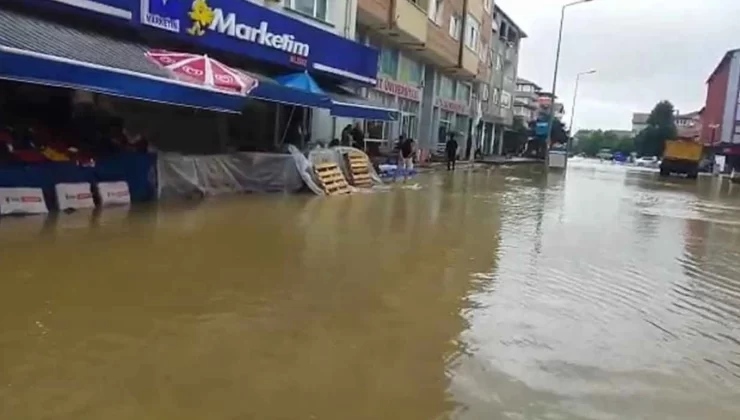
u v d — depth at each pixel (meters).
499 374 4.29
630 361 4.75
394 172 21.17
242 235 8.52
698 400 4.09
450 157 29.28
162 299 5.38
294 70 16.94
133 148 10.87
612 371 4.51
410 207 13.50
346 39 19.06
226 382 3.83
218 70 11.62
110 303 5.16
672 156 45.44
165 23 12.47
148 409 3.42
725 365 4.81
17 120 10.38
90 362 3.98
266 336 4.68
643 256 9.44
